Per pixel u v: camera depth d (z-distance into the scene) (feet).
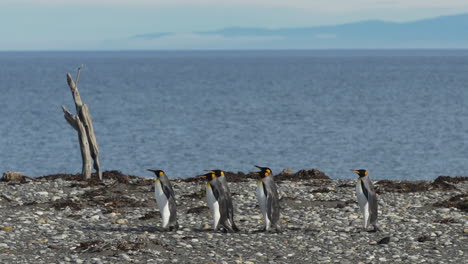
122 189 144.15
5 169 281.33
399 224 106.83
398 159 311.27
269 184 99.81
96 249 85.76
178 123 463.83
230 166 295.07
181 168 289.33
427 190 146.30
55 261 81.05
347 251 88.84
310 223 108.37
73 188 145.18
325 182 158.10
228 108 580.71
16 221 106.52
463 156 318.86
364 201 100.37
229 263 82.02
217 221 99.50
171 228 100.99
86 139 156.15
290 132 413.39
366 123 461.78
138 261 81.51
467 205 122.62
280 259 84.74
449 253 87.92
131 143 363.15
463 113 525.75
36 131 412.98
